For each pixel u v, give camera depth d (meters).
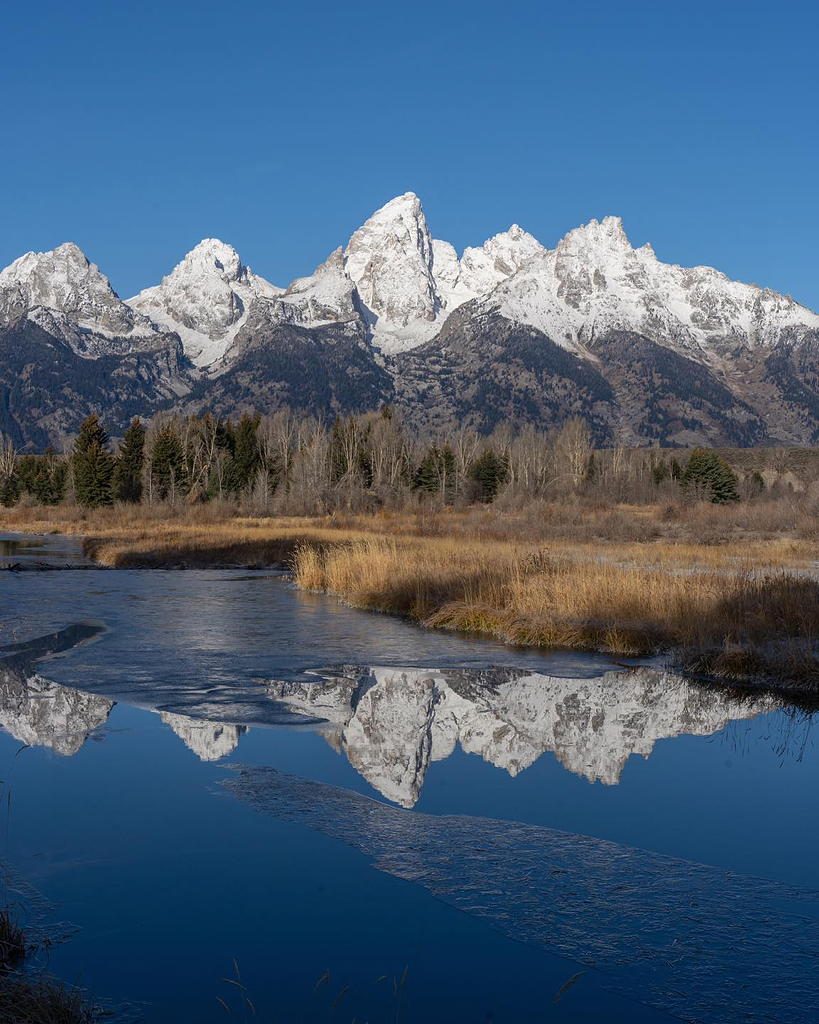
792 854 6.53
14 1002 4.44
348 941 5.24
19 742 9.31
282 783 8.03
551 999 4.64
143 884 5.96
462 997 4.66
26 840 6.70
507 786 8.07
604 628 15.59
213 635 16.67
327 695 11.63
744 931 5.39
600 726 10.20
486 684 12.36
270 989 4.73
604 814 7.34
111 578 29.23
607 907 5.69
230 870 6.20
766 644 13.41
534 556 22.39
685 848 6.63
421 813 7.35
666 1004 4.62
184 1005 4.57
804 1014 4.53
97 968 4.95
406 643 15.83
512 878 6.11
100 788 7.86
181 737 9.55
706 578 18.83
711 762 8.88
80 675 12.78
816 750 9.33
